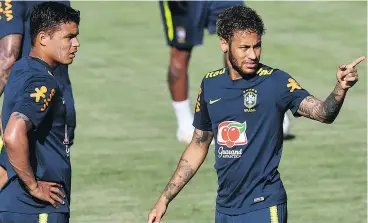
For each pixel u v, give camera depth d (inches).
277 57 2039.9
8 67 1113.4
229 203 863.7
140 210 1208.2
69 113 1050.7
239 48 832.9
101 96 1787.6
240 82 850.1
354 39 2183.8
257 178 850.8
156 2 2628.0
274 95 841.5
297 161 1395.2
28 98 813.9
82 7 2581.2
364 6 2486.5
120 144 1496.1
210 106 861.8
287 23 2332.7
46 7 849.5
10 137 802.2
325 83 1845.5
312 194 1258.0
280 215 852.0
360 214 1186.6
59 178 850.1
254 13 844.0
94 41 2229.3
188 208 1209.4
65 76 1068.5
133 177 1334.9
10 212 840.9
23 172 813.9
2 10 1111.6
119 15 2484.0
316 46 2126.0
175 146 1486.2
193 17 1525.6
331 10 2449.6
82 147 1480.1
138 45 2193.7
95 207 1218.6
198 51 2116.1
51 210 844.6
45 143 842.8
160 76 1931.6
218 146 862.5
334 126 1571.1
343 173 1341.0
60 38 846.5
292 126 1572.3
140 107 1713.8
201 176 1328.7
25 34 1125.7
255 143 849.5
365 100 1727.4
